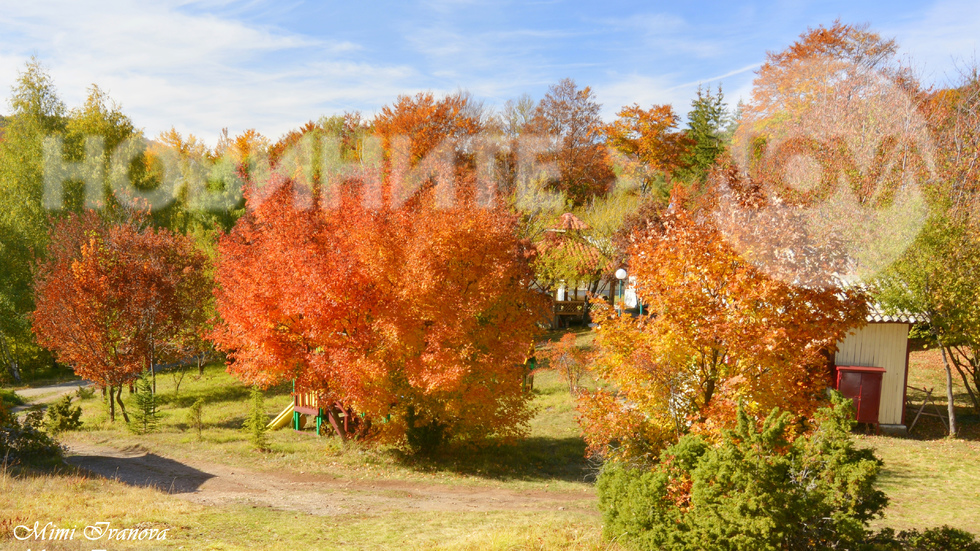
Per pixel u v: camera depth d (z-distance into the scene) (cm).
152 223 4359
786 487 754
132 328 2494
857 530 730
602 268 3706
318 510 1268
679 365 1184
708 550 757
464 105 4669
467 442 1859
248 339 1670
